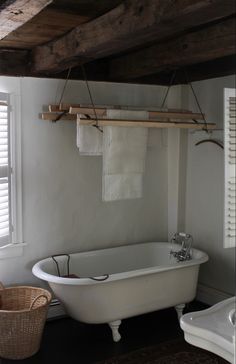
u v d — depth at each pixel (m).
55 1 2.29
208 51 2.91
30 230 3.65
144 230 4.30
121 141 3.56
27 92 3.55
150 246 4.19
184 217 4.38
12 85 3.47
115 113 3.49
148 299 3.49
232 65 3.62
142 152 3.69
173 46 3.21
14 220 3.55
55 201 3.76
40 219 3.69
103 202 4.03
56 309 3.80
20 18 2.26
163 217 4.41
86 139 3.46
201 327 1.73
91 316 3.30
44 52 3.27
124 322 3.77
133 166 3.66
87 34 2.68
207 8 1.85
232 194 2.75
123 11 2.31
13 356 3.11
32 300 3.37
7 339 3.06
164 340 3.43
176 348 3.30
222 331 1.70
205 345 1.73
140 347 3.32
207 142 4.09
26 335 3.07
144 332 3.57
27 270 3.65
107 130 3.49
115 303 3.33
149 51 3.46
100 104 3.94
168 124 3.61
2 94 3.40
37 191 3.66
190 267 3.67
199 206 4.23
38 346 3.22
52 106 3.44
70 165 3.81
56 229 3.78
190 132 4.25
